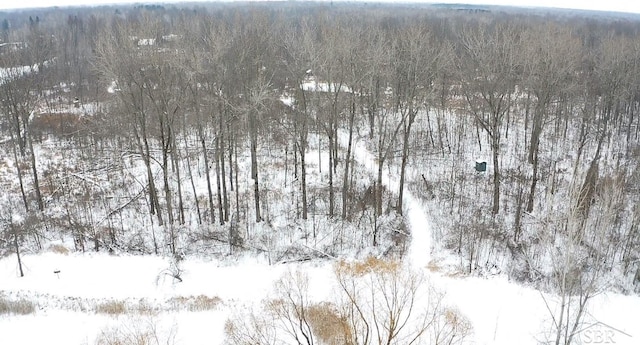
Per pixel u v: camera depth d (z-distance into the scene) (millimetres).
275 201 37469
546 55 38000
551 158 43875
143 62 31641
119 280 29656
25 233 34062
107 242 33094
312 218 35438
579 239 22938
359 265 29234
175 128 39406
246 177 40812
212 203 34625
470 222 34688
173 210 36500
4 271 30141
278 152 45531
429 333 22172
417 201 37688
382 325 20766
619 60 46250
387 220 35062
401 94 38344
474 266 30266
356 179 40438
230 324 23406
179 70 32938
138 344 21359
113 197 38281
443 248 32125
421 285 26578
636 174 39000
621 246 31406
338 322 22531
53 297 27828
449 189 39156
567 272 22062
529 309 26078
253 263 31375
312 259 31516
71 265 30875
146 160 33438
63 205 37375
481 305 26359
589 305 26406
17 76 42375
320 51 34406
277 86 41312
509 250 31969
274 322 23312
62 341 23656
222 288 29078
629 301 27266
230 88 33031
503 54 36750
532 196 35500
